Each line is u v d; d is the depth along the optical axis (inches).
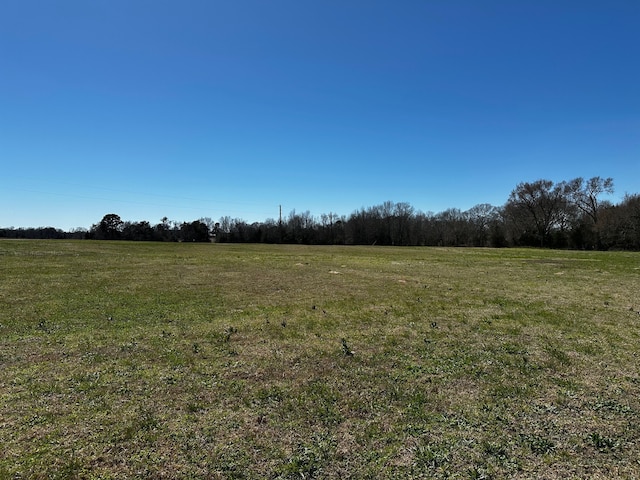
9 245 1359.5
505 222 2970.0
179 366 245.4
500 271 869.2
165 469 139.2
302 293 533.6
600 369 248.7
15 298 458.9
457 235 3208.7
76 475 134.6
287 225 3698.3
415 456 149.1
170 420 175.0
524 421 178.4
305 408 188.7
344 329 342.6
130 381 219.6
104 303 440.5
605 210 2378.2
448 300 486.9
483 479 135.4
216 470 138.9
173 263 956.6
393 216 3597.4
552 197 2659.9
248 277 706.8
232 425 171.3
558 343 305.0
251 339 308.3
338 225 3718.0
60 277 646.5
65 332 319.6
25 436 159.0
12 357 257.6
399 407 191.3
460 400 200.4
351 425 172.9
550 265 1038.4
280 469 139.6
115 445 153.7
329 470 139.8
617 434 167.3
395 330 340.8
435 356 271.4
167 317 378.6
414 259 1238.3
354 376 232.5
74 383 215.3
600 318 392.8
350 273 798.5
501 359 265.6
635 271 876.6
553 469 141.8
